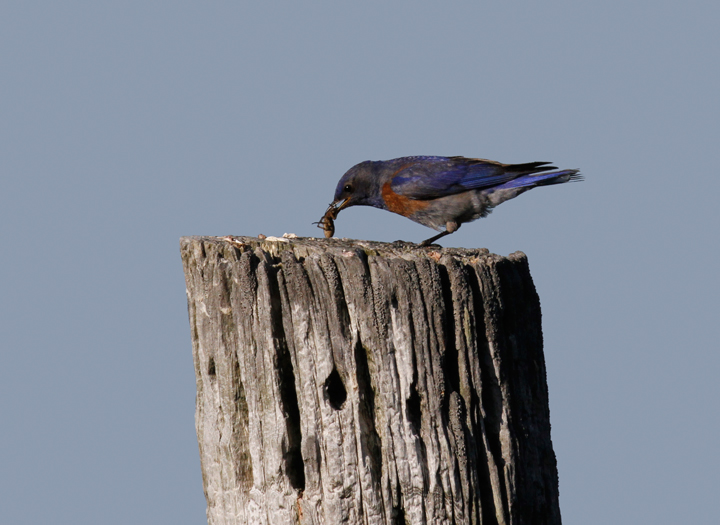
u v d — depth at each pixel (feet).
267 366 33.65
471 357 34.78
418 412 33.83
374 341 33.17
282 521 33.86
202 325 36.24
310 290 33.22
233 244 35.70
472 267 35.81
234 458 35.35
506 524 35.01
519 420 36.88
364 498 32.76
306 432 33.14
